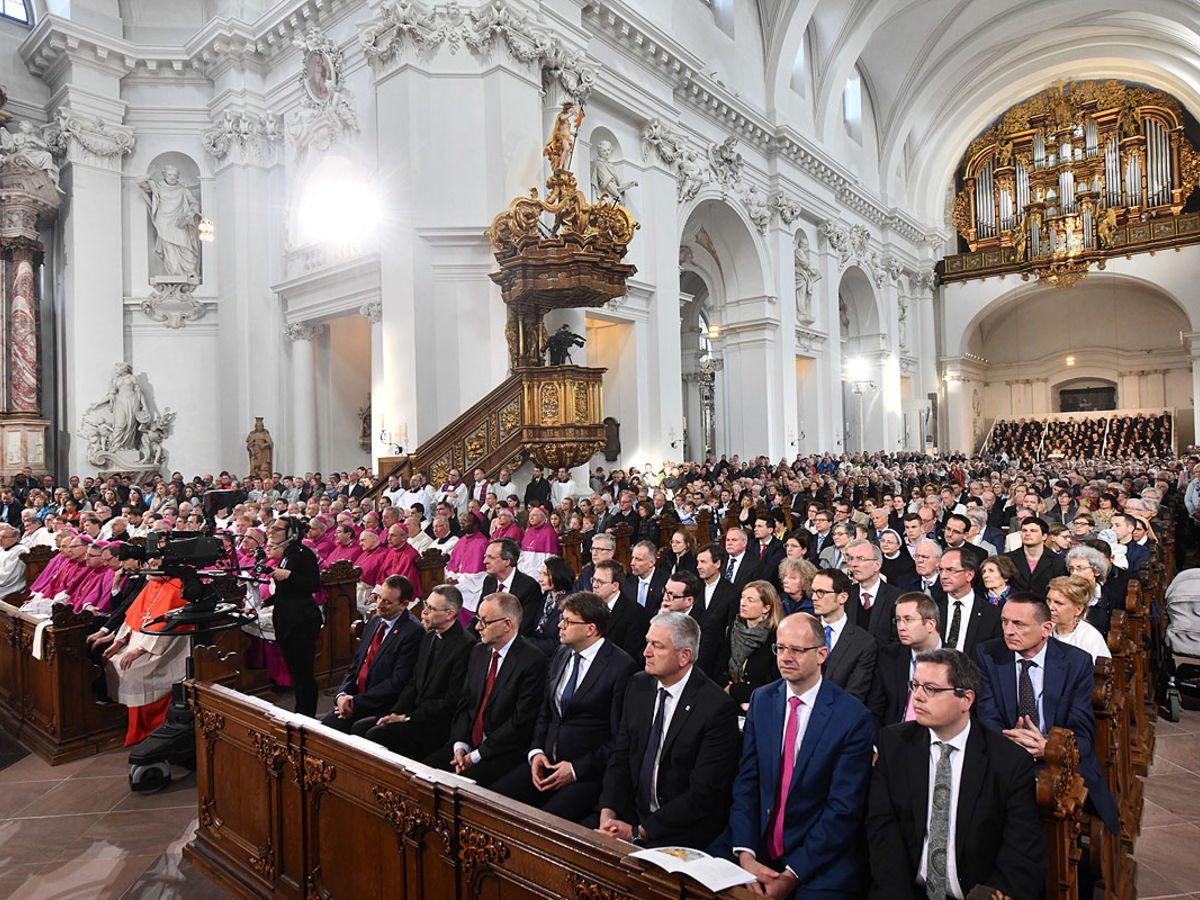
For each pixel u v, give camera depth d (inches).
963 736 103.3
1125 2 944.3
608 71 609.3
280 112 651.5
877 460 927.7
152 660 216.7
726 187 764.0
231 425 655.8
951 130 1250.6
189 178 689.6
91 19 647.8
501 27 507.2
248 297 654.5
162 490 538.9
